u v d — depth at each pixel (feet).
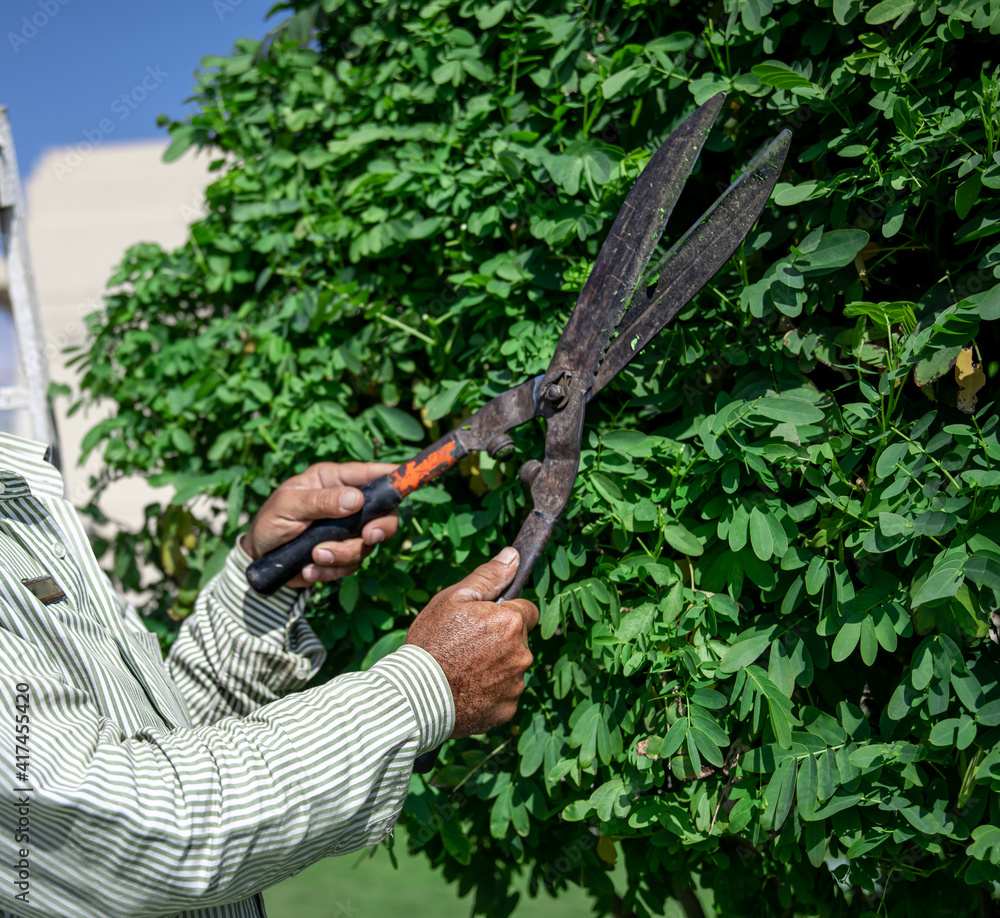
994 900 5.22
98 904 3.26
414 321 5.96
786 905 4.91
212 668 5.11
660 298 4.50
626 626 4.74
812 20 4.91
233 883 3.46
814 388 4.72
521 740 5.14
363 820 3.73
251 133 6.68
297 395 6.05
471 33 5.98
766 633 4.55
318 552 4.80
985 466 4.01
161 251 7.06
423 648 4.00
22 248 8.14
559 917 11.54
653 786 4.91
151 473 6.93
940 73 4.42
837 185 4.54
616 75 5.02
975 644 4.29
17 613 3.56
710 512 4.73
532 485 4.56
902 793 4.23
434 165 5.67
